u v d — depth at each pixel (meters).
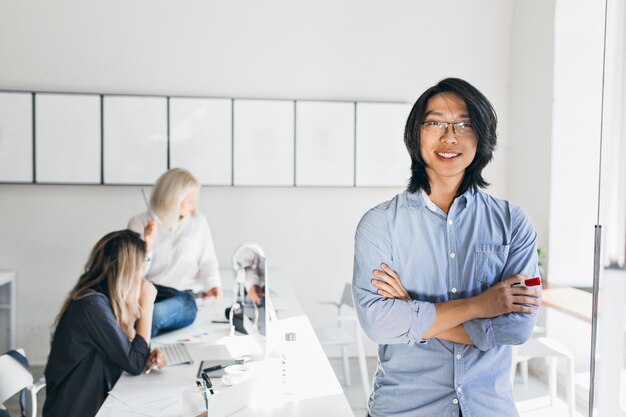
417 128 1.59
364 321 1.62
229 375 2.02
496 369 1.58
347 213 4.75
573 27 4.13
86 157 4.42
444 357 1.57
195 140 4.53
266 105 4.58
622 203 0.96
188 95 4.54
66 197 4.46
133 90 4.49
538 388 4.07
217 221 4.62
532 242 1.65
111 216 4.51
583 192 4.19
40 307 4.47
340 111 4.66
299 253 4.71
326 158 4.66
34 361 4.49
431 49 4.75
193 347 2.53
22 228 4.44
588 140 4.18
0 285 4.35
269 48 4.60
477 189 1.66
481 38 4.79
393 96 4.73
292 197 4.68
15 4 4.36
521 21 4.65
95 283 2.33
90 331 2.21
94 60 4.45
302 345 2.49
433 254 1.63
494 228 1.63
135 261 2.38
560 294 3.77
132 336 2.39
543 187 4.28
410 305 1.57
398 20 4.71
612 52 0.97
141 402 1.93
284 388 1.92
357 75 4.69
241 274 2.71
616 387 0.97
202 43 4.54
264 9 4.58
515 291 1.55
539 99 4.35
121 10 4.46
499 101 4.83
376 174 4.71
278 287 3.93
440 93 1.57
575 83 4.16
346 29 4.67
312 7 4.62
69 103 4.39
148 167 4.49
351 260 4.76
